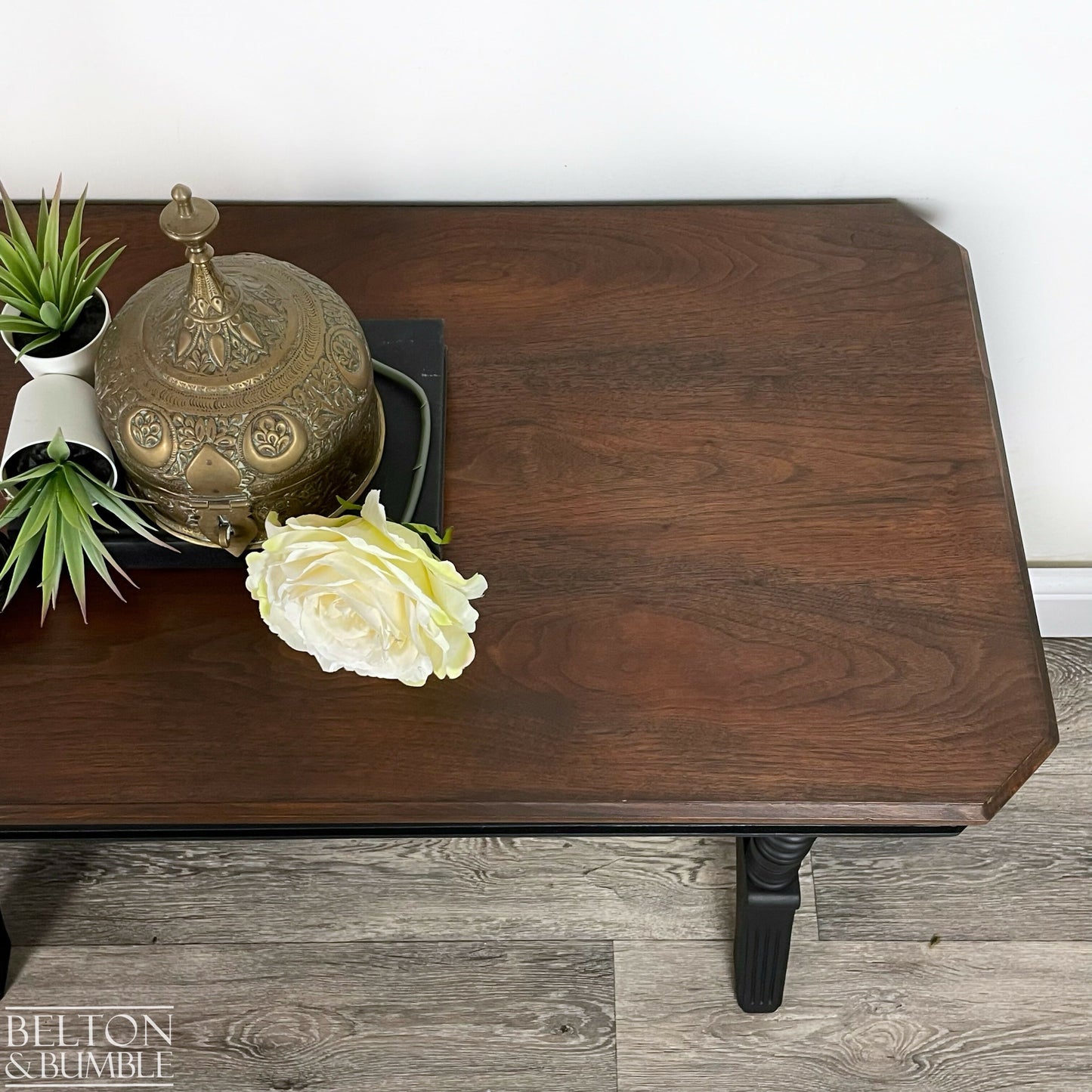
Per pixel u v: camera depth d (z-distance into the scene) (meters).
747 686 0.65
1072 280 0.87
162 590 0.68
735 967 1.00
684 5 0.68
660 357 0.75
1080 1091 0.99
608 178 0.81
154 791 0.62
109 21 0.68
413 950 1.04
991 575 0.68
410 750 0.63
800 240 0.80
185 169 0.79
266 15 0.69
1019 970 1.04
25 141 0.77
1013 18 0.69
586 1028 1.01
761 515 0.70
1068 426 0.99
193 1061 0.99
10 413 0.72
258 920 1.05
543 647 0.66
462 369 0.75
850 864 1.08
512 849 1.08
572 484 0.71
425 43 0.70
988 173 0.79
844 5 0.68
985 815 0.62
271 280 0.60
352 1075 0.99
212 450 0.58
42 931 1.04
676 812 0.62
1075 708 1.18
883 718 0.64
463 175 0.80
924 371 0.75
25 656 0.65
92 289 0.65
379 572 0.53
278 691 0.64
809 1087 0.99
